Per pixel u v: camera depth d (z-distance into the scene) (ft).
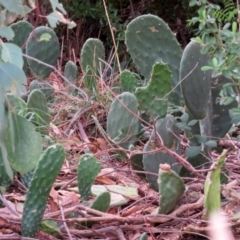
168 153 5.12
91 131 8.75
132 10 16.24
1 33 2.25
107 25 15.70
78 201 5.08
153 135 5.13
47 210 4.94
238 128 7.79
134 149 6.07
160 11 16.63
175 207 4.76
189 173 5.56
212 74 5.41
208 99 5.43
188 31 16.52
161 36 6.37
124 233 4.53
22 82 2.20
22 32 9.31
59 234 4.25
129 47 6.46
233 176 5.55
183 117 5.41
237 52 4.87
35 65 9.45
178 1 16.26
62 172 6.29
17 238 3.98
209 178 4.17
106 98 8.95
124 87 8.20
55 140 7.08
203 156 5.55
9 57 2.18
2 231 4.23
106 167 6.47
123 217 4.56
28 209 4.05
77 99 9.04
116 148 5.88
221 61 4.86
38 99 7.01
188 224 4.52
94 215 4.47
